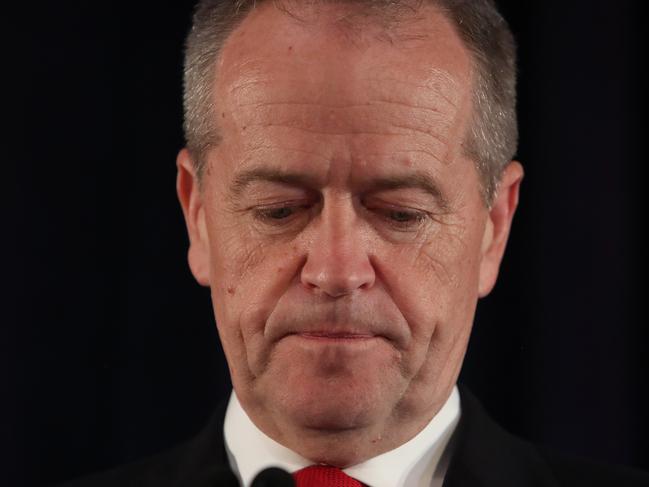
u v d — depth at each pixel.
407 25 5.51
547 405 8.76
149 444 9.16
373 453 5.69
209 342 9.23
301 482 5.50
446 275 5.57
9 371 9.02
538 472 6.15
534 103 8.95
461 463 5.91
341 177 5.33
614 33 8.82
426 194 5.46
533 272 8.87
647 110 8.80
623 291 8.72
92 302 9.16
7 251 9.07
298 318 5.36
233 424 6.09
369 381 5.37
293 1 5.54
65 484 6.68
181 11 9.40
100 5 9.31
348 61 5.34
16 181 9.11
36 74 9.20
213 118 5.74
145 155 9.29
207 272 6.11
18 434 9.00
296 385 5.39
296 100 5.34
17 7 9.22
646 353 8.73
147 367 9.19
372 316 5.36
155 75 9.34
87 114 9.23
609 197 8.77
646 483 6.21
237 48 5.65
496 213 6.18
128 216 9.24
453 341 5.70
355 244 5.32
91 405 9.12
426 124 5.43
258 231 5.52
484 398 8.99
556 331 8.77
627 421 8.68
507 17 9.09
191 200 6.22
